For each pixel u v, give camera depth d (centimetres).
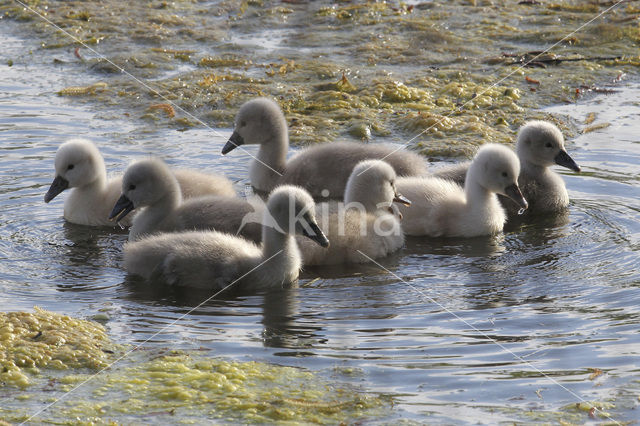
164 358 984
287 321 1077
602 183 1598
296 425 859
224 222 1316
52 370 959
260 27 2527
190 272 1181
